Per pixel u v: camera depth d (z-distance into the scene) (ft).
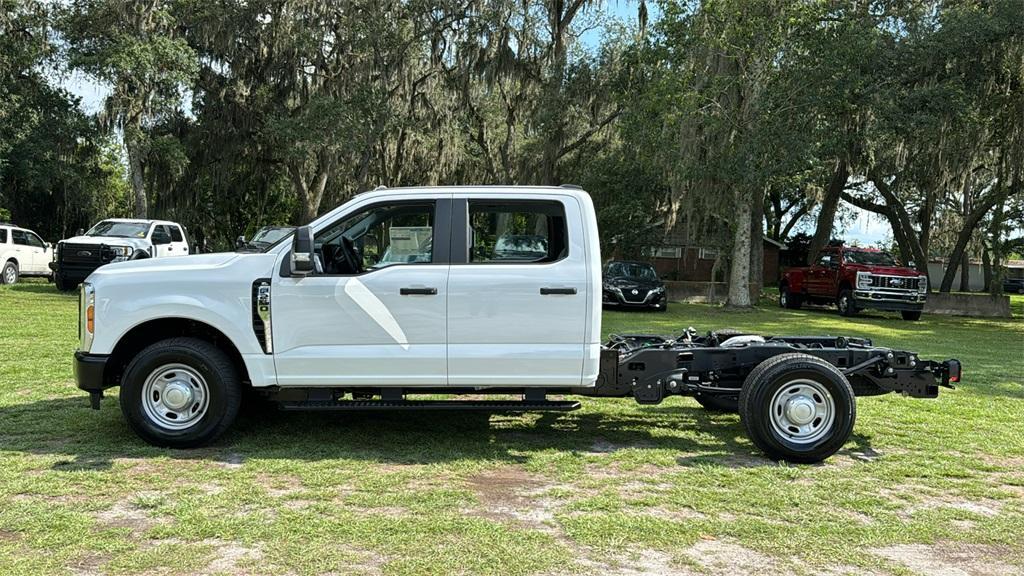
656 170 79.05
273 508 14.28
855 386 19.93
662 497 15.38
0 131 81.20
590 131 94.99
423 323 17.85
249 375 17.98
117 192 139.64
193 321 18.84
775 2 63.82
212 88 94.68
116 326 17.92
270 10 89.20
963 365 35.99
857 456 18.86
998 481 17.06
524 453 18.52
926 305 80.59
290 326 17.88
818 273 75.66
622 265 73.10
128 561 11.76
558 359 17.98
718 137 67.46
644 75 81.82
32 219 104.99
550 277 17.94
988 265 144.97
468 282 17.85
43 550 12.14
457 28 92.43
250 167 108.68
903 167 89.04
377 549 12.40
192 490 15.17
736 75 67.21
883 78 69.00
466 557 12.12
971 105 67.26
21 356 30.94
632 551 12.55
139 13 76.28
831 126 67.72
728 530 13.58
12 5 77.92
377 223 18.44
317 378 17.98
